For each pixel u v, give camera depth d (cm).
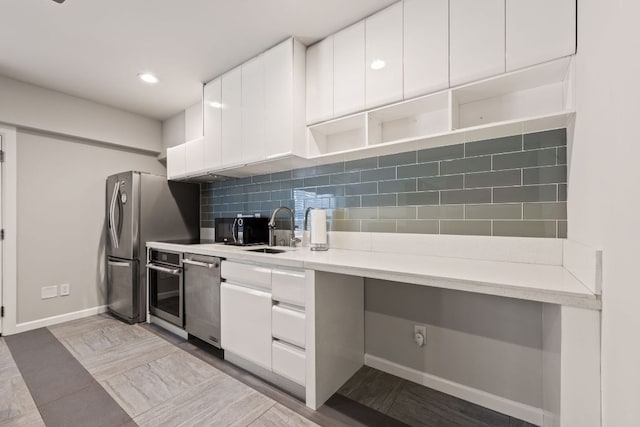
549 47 120
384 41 166
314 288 153
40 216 277
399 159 189
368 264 143
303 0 162
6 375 184
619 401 71
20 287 264
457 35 142
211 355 212
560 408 93
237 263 194
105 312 318
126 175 288
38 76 249
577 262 109
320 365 156
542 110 141
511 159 152
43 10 169
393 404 157
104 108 309
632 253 65
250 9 169
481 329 158
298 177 245
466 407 155
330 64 190
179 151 293
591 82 98
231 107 237
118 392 165
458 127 162
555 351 105
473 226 162
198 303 226
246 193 289
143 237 286
